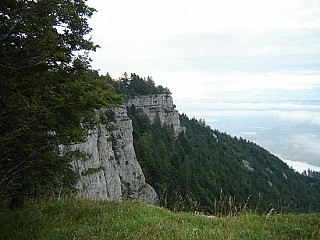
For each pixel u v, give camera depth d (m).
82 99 7.71
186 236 6.77
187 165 62.50
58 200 11.25
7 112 6.81
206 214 9.82
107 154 45.28
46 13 7.39
